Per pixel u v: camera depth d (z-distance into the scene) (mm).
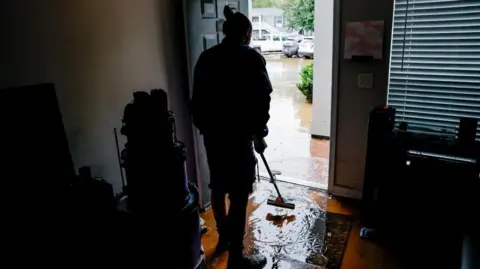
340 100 2727
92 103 1994
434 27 2314
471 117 2234
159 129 1688
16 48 1599
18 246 1498
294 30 14523
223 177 2020
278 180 3266
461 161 2139
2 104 1502
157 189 1727
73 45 1851
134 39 2209
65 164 1771
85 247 1651
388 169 2227
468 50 2254
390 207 2250
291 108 6223
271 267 2082
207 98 1930
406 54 2447
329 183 2955
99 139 2066
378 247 2236
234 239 2055
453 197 2012
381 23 2420
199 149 2664
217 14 2633
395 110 2377
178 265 1829
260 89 1856
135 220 1735
